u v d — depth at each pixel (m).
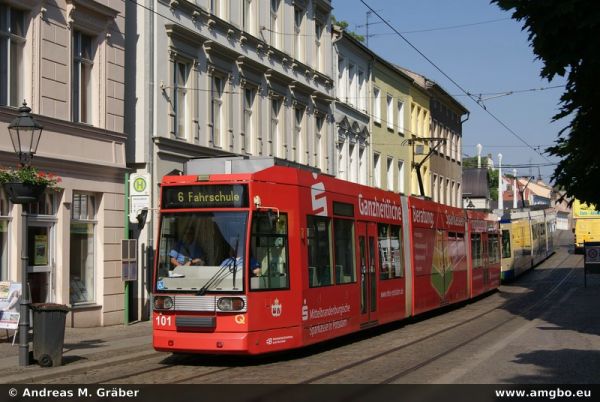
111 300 20.69
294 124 33.47
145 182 21.09
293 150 33.22
